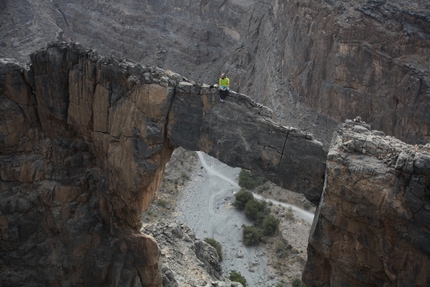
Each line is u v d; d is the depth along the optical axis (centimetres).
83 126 2733
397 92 5259
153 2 9475
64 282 2980
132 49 9544
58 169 2894
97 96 2606
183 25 9094
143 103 2412
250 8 8100
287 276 4506
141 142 2477
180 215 5438
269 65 6981
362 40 5419
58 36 9025
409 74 5116
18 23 8644
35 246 2967
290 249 4775
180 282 3228
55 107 2769
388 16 5378
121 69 2450
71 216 2906
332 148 2058
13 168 2888
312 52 6053
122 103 2516
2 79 2766
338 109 5747
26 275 2969
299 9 6266
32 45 8475
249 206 5366
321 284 2247
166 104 2358
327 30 5741
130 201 2670
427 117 4991
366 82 5475
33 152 2928
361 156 1986
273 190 5762
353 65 5512
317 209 2186
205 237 5091
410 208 1842
